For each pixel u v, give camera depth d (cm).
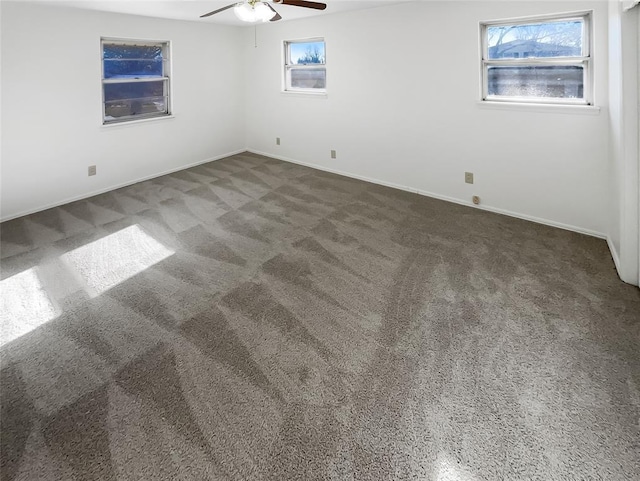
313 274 286
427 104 434
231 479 140
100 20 443
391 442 154
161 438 157
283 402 174
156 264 303
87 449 153
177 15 482
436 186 450
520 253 313
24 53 387
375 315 236
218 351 207
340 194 468
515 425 159
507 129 378
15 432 161
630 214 254
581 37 330
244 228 371
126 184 511
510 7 347
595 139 326
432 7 403
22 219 400
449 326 224
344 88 512
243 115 667
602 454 146
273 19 319
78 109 442
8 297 261
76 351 209
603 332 215
